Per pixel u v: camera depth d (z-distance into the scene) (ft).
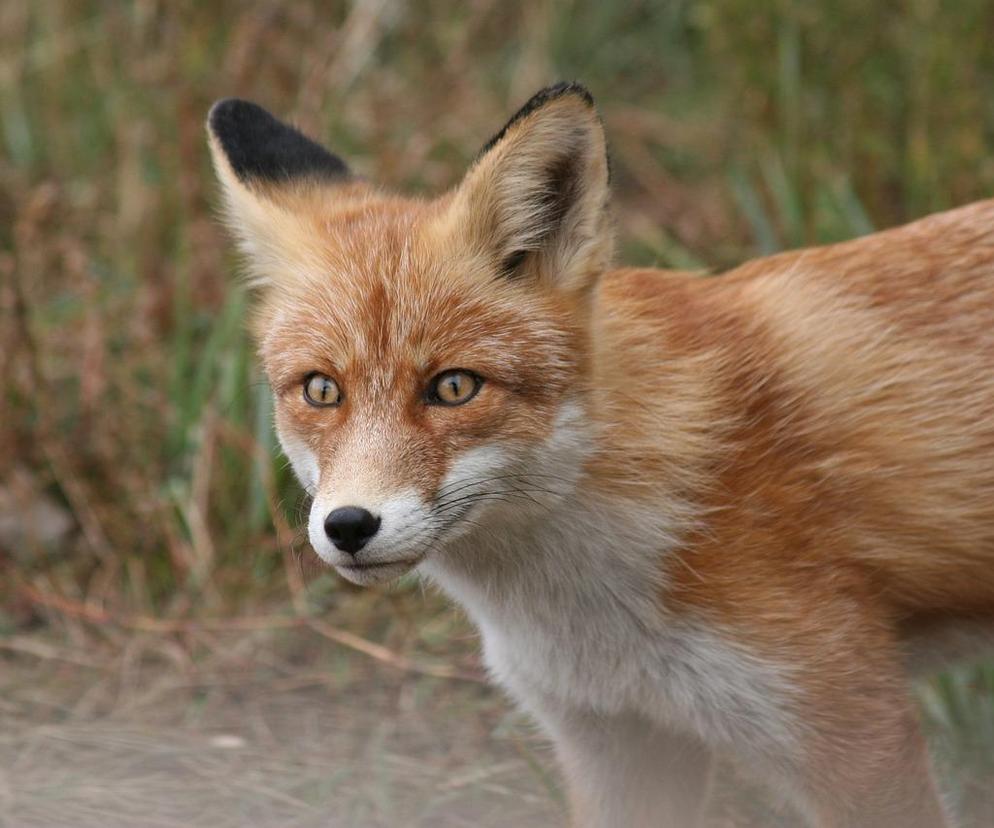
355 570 21.31
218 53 49.49
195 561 38.58
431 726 32.48
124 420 41.22
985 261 24.56
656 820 25.72
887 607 23.86
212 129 26.27
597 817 25.55
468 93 52.29
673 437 23.17
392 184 46.47
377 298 22.53
